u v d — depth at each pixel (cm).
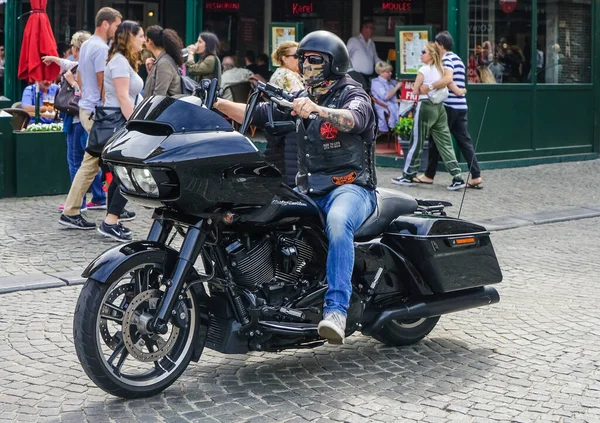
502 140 1397
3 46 1848
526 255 861
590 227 1000
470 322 647
